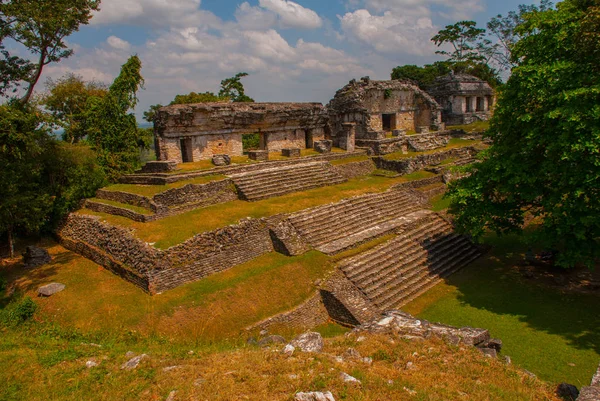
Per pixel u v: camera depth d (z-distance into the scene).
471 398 8.16
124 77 28.42
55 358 9.50
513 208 18.97
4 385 8.35
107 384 8.27
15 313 13.91
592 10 15.72
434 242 21.61
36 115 18.97
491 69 57.59
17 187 19.17
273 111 29.52
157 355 9.76
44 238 23.22
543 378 11.84
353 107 34.78
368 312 15.97
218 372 8.45
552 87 16.23
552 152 16.34
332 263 17.81
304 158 29.00
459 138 42.00
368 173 30.98
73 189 23.86
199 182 22.80
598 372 8.95
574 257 15.67
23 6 18.25
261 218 19.31
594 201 15.28
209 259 16.80
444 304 17.08
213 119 26.78
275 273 16.84
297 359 8.95
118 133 28.55
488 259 21.69
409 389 8.27
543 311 16.02
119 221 19.56
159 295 15.04
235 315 14.52
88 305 14.68
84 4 20.66
